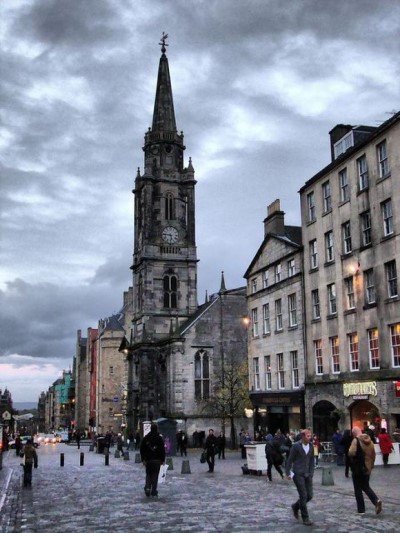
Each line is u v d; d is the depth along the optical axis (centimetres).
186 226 8044
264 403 4825
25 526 1525
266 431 4741
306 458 1487
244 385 6250
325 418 4022
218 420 6481
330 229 4116
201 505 1822
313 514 1588
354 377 3725
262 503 1838
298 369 4416
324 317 4119
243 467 2941
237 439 6334
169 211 8056
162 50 8794
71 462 4356
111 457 4991
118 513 1697
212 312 6831
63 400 18362
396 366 3384
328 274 4103
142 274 7862
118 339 11319
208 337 6756
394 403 3312
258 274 5184
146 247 7788
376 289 3572
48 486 2567
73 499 2073
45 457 5172
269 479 2542
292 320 4581
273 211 5003
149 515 1642
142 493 2198
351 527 1370
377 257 3584
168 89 8500
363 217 3781
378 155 3644
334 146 4453
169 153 8231
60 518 1648
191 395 6569
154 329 7606
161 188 8062
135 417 7700
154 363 7419
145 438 2105
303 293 4403
